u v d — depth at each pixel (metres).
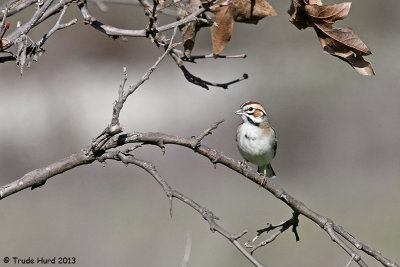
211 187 17.23
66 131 19.06
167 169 18.03
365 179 18.05
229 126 19.73
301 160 18.92
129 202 15.78
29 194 15.63
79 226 14.28
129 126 19.98
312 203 16.81
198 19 5.26
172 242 13.83
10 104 18.98
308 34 21.25
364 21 21.72
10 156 17.94
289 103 19.78
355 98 19.77
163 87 20.86
